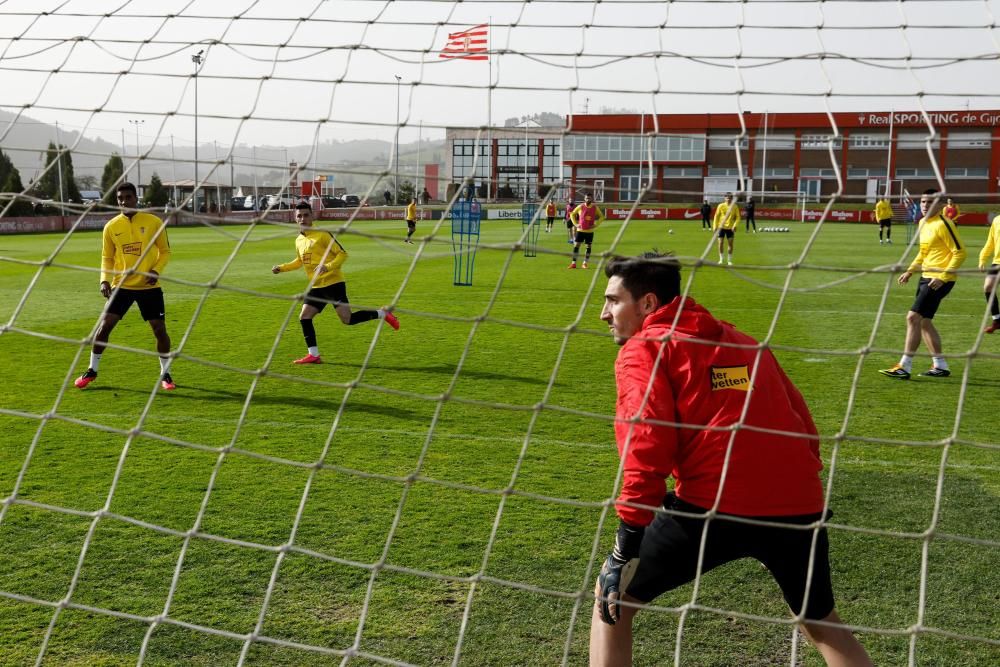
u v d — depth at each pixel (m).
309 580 3.67
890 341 10.00
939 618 3.40
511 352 9.31
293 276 17.52
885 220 27.64
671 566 2.56
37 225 30.44
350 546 4.01
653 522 2.58
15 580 3.64
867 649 3.18
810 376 8.02
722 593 3.62
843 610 3.47
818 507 2.55
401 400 7.03
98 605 3.44
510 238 28.30
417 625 3.32
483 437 5.91
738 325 11.12
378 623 3.33
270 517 4.36
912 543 4.10
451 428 6.15
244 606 3.45
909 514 4.47
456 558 3.89
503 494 2.45
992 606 3.50
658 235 32.97
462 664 3.05
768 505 2.47
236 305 13.05
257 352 9.27
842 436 2.34
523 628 3.30
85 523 4.26
